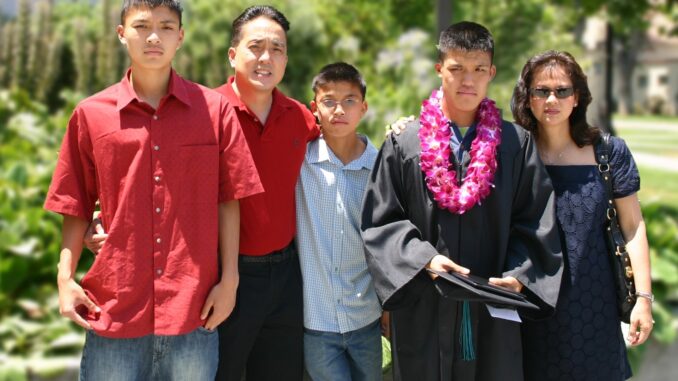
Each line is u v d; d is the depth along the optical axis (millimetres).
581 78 2908
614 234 2869
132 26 2502
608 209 2875
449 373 2820
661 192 10734
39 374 3564
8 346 3740
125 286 2502
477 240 2787
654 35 50625
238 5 8070
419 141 2828
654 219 5355
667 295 4508
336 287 2953
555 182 2895
